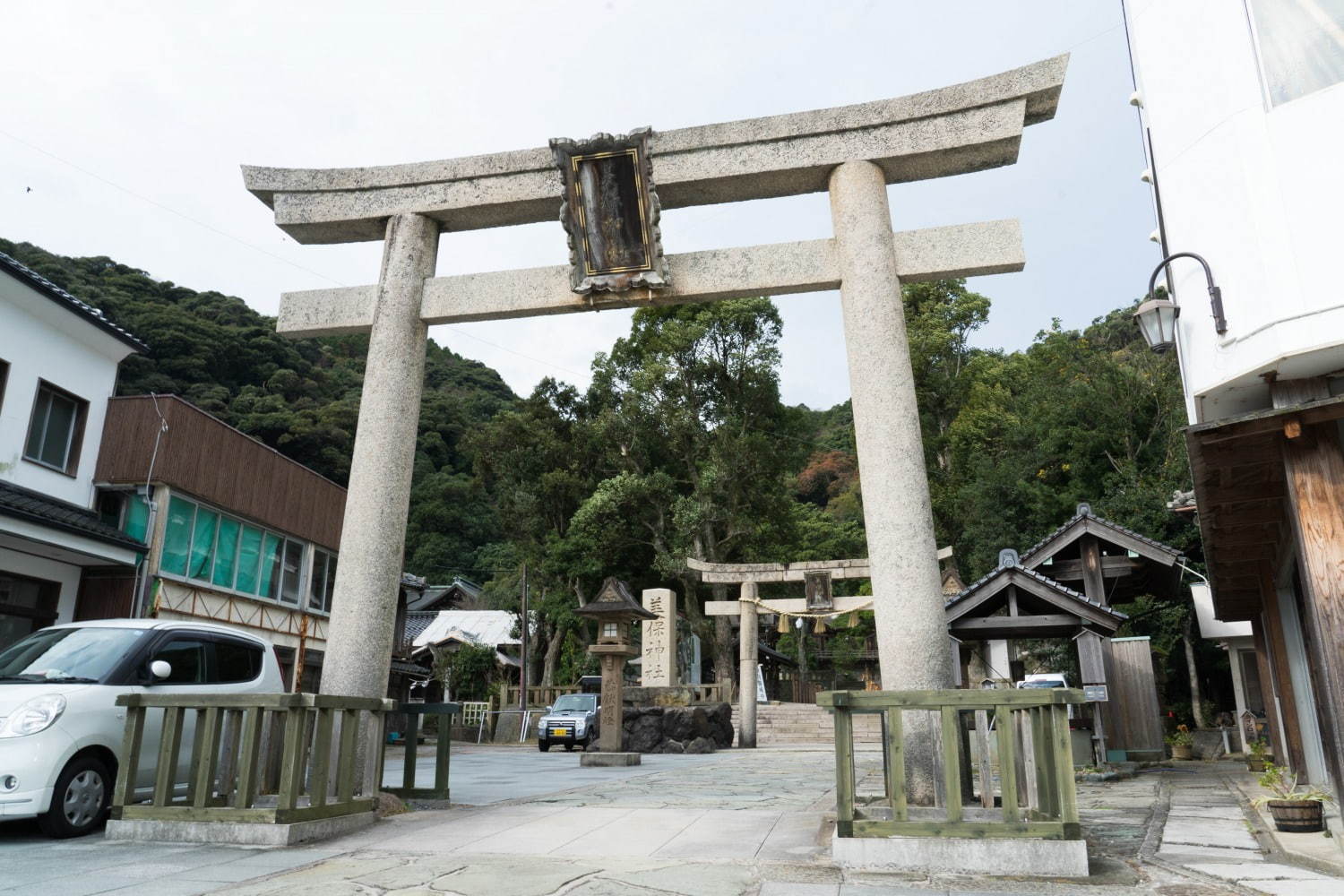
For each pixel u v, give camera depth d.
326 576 21.48
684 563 27.75
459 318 8.27
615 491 28.42
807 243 7.64
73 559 14.03
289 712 5.84
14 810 5.57
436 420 54.50
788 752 19.36
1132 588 15.39
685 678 31.77
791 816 6.80
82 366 14.91
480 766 13.84
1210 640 18.73
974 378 35.34
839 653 41.38
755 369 29.50
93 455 15.14
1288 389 5.49
